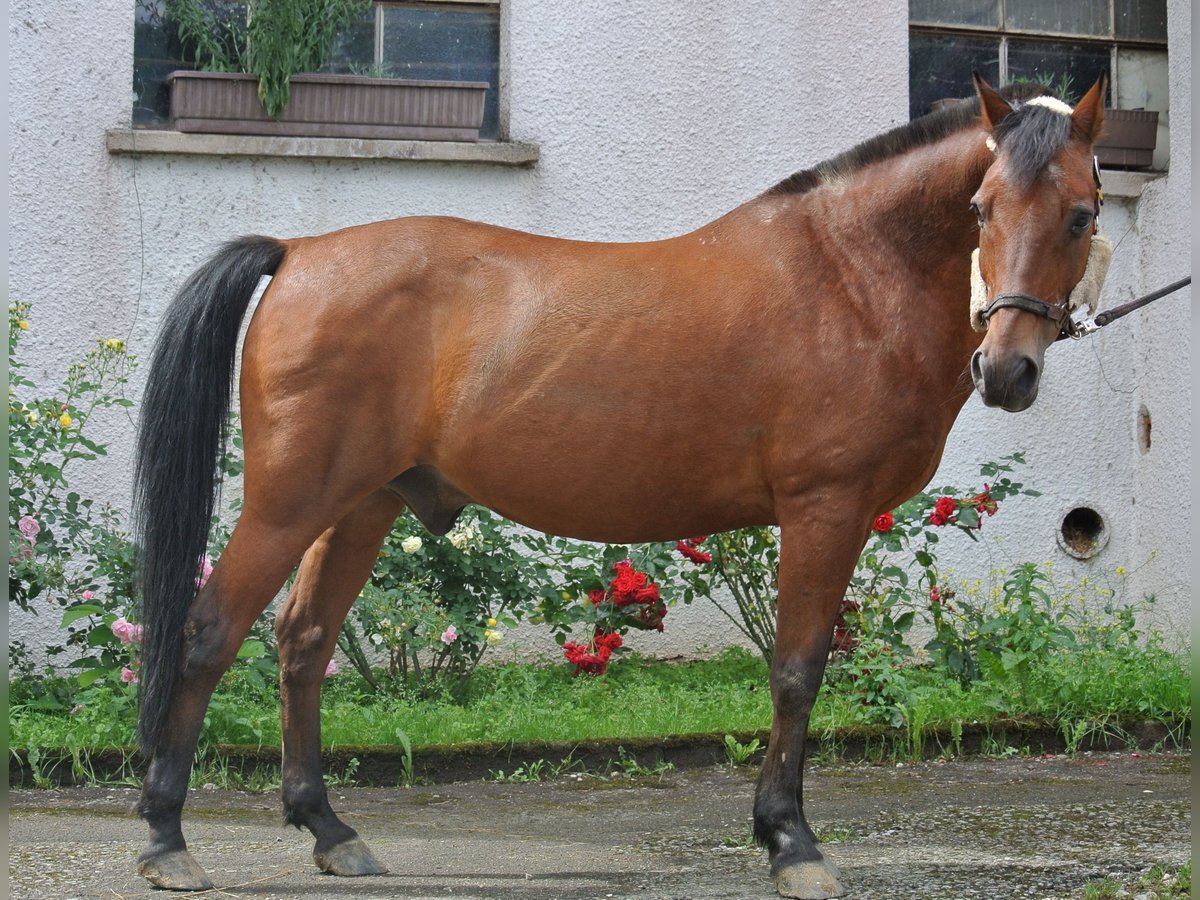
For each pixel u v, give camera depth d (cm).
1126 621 655
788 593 356
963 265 358
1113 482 735
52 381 637
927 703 560
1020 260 321
